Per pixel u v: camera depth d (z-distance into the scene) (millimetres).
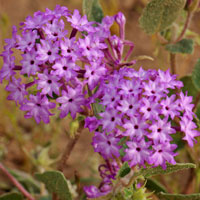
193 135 272
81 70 275
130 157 256
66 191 311
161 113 259
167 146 259
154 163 258
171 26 359
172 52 348
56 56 263
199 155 369
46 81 265
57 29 273
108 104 259
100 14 336
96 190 318
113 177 300
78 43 271
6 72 278
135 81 263
